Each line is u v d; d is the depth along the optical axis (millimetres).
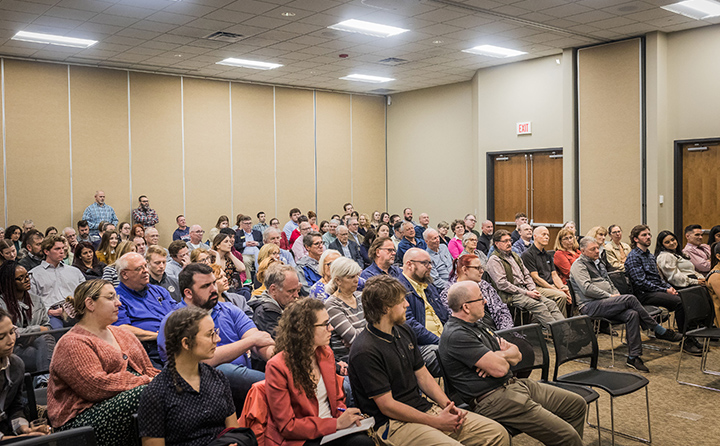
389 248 4781
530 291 5832
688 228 6930
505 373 3137
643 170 9273
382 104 14812
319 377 2795
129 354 3010
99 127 10852
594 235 7375
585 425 4020
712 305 5246
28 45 9203
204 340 2453
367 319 2900
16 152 10000
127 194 11203
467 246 6844
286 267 3719
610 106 9625
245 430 2479
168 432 2408
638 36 9242
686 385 4809
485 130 11828
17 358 2875
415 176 14211
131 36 8820
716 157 8766
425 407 2949
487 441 2871
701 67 8812
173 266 5340
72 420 2670
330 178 14016
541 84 10836
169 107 11688
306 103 13578
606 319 5527
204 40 9141
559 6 7762
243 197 12703
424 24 8539
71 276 5289
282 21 8195
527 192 11320
